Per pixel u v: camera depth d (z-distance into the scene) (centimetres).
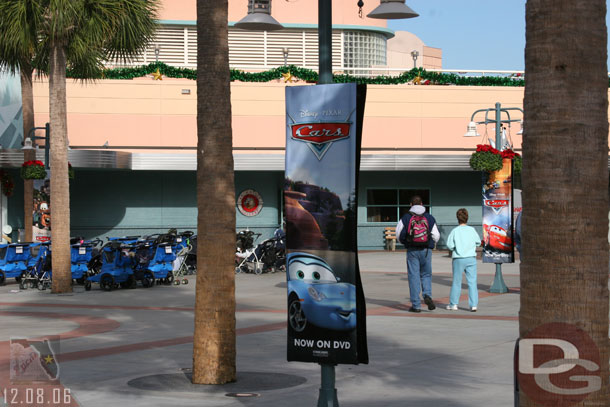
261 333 1290
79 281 2300
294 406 776
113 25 2003
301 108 703
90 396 831
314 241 699
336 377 920
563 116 455
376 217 3722
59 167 2048
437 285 2102
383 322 1397
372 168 3466
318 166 698
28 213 2877
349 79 3669
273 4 3859
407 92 3672
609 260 465
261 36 3859
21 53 2062
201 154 909
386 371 952
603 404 452
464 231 1561
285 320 1459
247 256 2588
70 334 1312
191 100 3522
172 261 2256
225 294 905
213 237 905
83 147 3456
